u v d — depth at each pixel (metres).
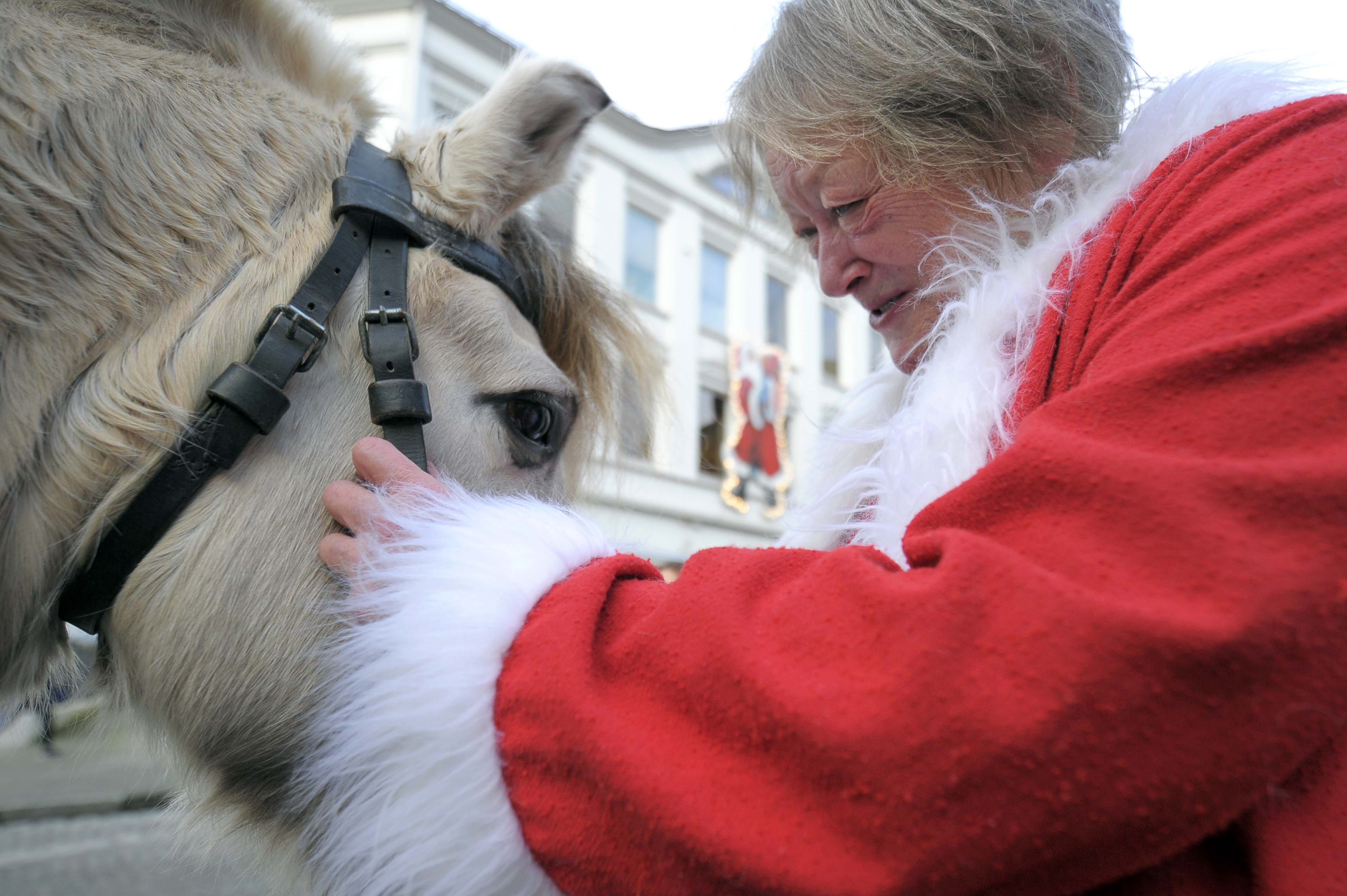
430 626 0.63
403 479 0.76
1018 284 0.72
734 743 0.52
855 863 0.46
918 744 0.45
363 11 6.76
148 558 0.77
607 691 0.57
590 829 0.54
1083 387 0.54
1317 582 0.43
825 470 1.03
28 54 0.78
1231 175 0.62
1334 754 0.48
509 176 1.01
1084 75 0.81
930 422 0.71
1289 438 0.47
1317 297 0.51
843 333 13.06
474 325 0.92
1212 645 0.42
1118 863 0.46
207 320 0.80
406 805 0.60
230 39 0.94
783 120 0.82
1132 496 0.47
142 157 0.81
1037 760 0.44
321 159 0.92
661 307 10.73
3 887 3.49
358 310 0.86
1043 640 0.45
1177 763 0.43
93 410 0.76
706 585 0.58
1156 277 0.60
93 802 4.76
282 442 0.80
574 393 1.01
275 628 0.76
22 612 0.77
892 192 0.82
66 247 0.76
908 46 0.76
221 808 0.84
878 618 0.50
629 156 10.30
